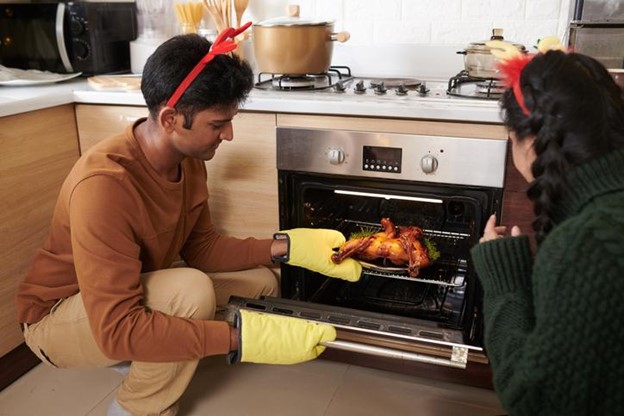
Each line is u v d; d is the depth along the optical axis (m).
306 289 1.95
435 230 1.95
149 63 1.34
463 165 1.61
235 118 1.83
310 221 1.94
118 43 2.40
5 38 2.32
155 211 1.47
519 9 2.07
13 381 1.92
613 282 0.75
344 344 1.41
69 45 2.30
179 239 1.66
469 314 1.75
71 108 2.01
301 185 1.83
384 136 1.66
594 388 0.77
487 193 1.64
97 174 1.32
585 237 0.78
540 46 1.13
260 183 1.88
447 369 1.87
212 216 1.98
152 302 1.48
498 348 0.94
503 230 1.25
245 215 1.94
